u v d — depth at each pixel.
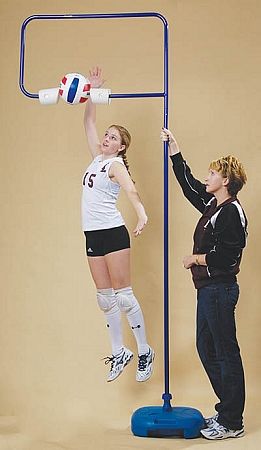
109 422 3.98
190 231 4.31
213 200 3.71
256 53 4.29
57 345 4.32
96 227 3.72
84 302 4.31
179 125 4.30
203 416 4.01
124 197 4.32
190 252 4.30
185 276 4.30
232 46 4.29
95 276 3.77
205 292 3.62
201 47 4.30
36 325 4.32
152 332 4.31
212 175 3.63
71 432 3.79
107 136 3.76
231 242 3.56
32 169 4.33
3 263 4.33
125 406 4.20
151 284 4.31
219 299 3.59
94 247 3.74
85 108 4.07
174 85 4.30
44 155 4.33
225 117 4.29
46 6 4.36
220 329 3.60
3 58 4.34
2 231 4.33
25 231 4.32
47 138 4.34
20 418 4.03
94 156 3.86
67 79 3.65
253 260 4.28
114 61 4.34
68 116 4.34
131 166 4.32
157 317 4.31
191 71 4.30
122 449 3.49
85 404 4.20
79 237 4.31
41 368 4.31
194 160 4.29
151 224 4.31
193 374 4.29
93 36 4.34
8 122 4.34
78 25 4.35
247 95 4.28
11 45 4.35
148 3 4.33
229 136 4.28
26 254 4.32
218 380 3.66
